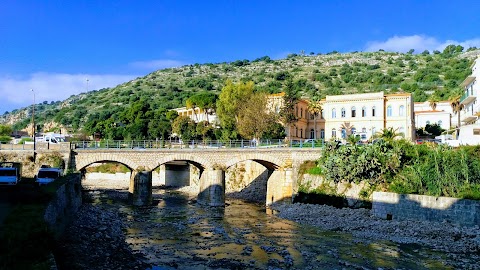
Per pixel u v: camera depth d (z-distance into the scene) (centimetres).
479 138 6050
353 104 9975
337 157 5431
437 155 4550
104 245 3080
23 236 1752
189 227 4466
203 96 11969
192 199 7212
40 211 2361
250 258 3156
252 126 8581
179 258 3108
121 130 11994
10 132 13700
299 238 3903
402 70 19950
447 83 15850
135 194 6288
